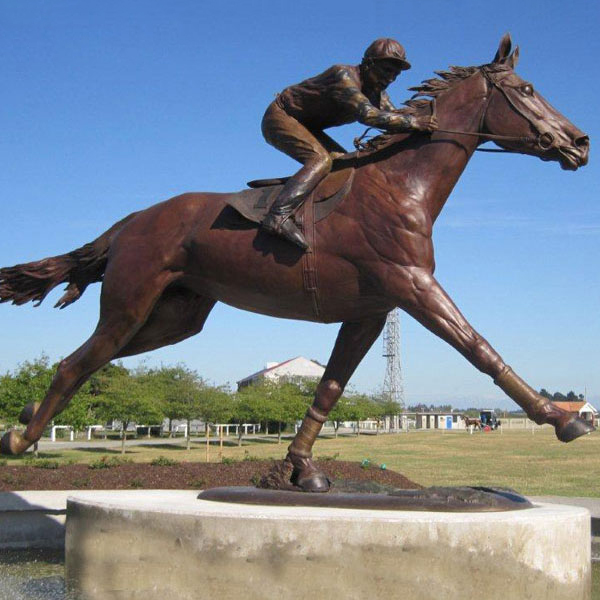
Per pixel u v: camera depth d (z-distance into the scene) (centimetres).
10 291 489
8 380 2134
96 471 903
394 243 389
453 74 420
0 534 604
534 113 404
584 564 374
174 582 363
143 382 3200
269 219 404
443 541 337
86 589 398
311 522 343
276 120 428
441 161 404
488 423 6538
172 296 470
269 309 434
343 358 448
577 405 6041
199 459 1845
